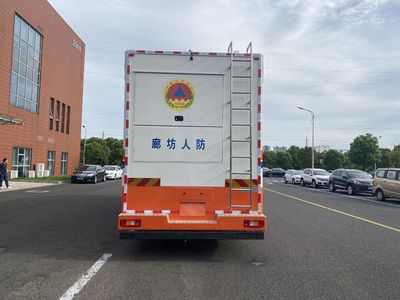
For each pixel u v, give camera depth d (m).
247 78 7.05
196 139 6.99
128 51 6.95
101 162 76.38
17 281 5.57
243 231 6.82
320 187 32.91
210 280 5.75
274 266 6.58
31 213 12.62
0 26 28.42
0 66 28.59
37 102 36.34
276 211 14.34
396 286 5.55
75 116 47.88
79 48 48.84
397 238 9.23
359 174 26.19
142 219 6.71
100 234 9.21
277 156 96.00
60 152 42.78
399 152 67.69
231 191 6.93
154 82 6.97
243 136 7.00
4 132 29.78
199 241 8.62
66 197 18.22
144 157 6.91
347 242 8.68
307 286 5.51
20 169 33.09
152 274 6.01
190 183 6.95
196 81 7.02
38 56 36.25
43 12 36.75
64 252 7.38
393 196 20.16
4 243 8.12
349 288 5.44
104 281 5.61
